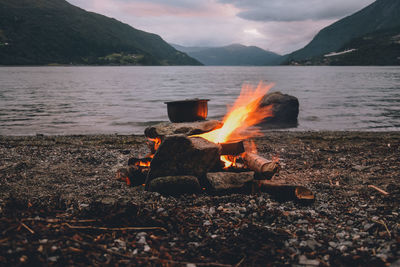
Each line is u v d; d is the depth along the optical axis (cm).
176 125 644
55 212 464
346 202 546
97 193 588
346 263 342
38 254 327
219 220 462
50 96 3322
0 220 393
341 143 1165
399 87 4581
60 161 847
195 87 4938
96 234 399
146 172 635
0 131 1535
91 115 2067
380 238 404
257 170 611
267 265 338
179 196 576
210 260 348
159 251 363
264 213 482
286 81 6712
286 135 1391
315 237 409
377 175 712
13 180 665
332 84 5478
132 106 2531
